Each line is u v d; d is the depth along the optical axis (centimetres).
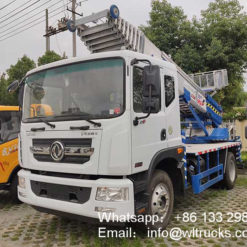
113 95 368
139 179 389
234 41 1477
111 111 363
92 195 357
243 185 759
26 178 436
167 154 438
